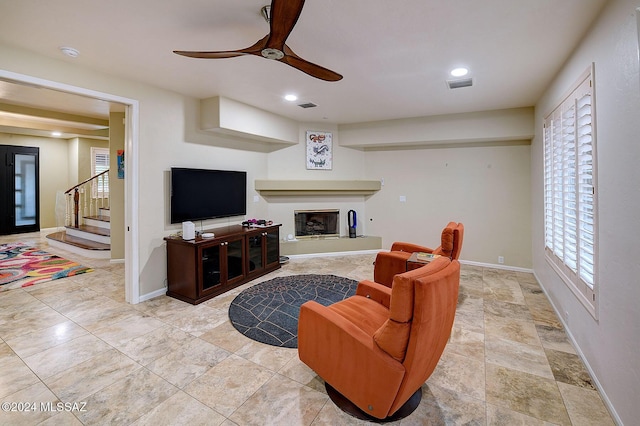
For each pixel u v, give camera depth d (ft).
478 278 14.21
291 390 6.57
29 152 24.80
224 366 7.41
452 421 5.72
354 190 18.71
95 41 8.05
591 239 7.20
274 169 17.67
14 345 8.29
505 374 7.13
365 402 5.51
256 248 14.39
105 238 18.81
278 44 6.27
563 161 9.15
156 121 11.69
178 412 5.91
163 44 8.25
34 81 8.63
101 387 6.62
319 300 11.56
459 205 16.92
